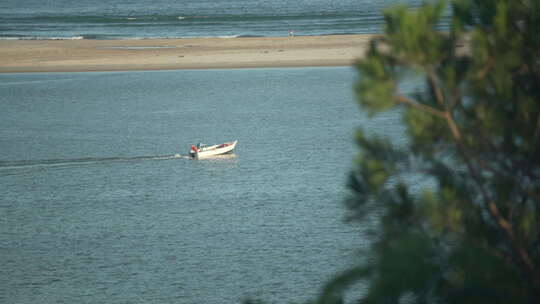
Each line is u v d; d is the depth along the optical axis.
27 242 160.50
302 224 167.25
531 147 36.59
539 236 36.06
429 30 35.41
